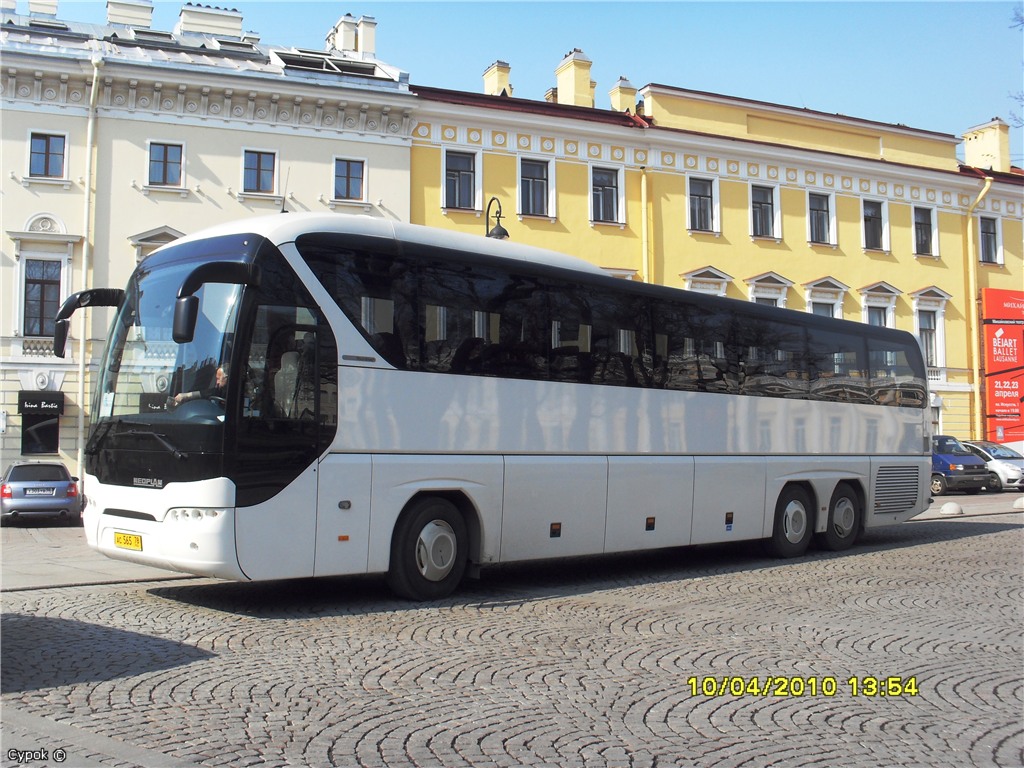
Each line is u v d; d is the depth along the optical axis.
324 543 9.73
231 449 9.17
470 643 8.49
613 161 34.19
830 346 16.48
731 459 14.38
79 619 9.38
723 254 35.78
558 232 33.19
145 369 9.92
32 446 27.50
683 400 13.70
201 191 29.06
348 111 30.53
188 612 9.88
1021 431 40.94
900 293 39.16
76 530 22.95
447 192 31.94
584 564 14.65
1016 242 42.41
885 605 10.70
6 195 27.55
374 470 10.14
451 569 10.96
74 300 10.81
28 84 27.78
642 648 8.35
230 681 7.02
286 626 9.17
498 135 32.50
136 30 33.53
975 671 7.71
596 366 12.56
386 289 10.49
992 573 13.33
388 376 10.38
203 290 9.71
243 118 29.56
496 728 5.99
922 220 40.41
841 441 16.39
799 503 15.59
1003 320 41.16
